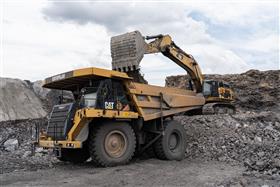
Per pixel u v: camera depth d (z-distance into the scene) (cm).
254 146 1163
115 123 953
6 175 846
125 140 965
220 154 1144
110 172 859
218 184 718
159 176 814
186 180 768
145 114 1041
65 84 1055
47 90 2848
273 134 1378
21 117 2472
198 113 1494
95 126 936
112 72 961
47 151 1234
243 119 1527
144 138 1085
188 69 1593
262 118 1581
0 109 2445
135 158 1110
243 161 1053
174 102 1147
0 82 2664
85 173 862
